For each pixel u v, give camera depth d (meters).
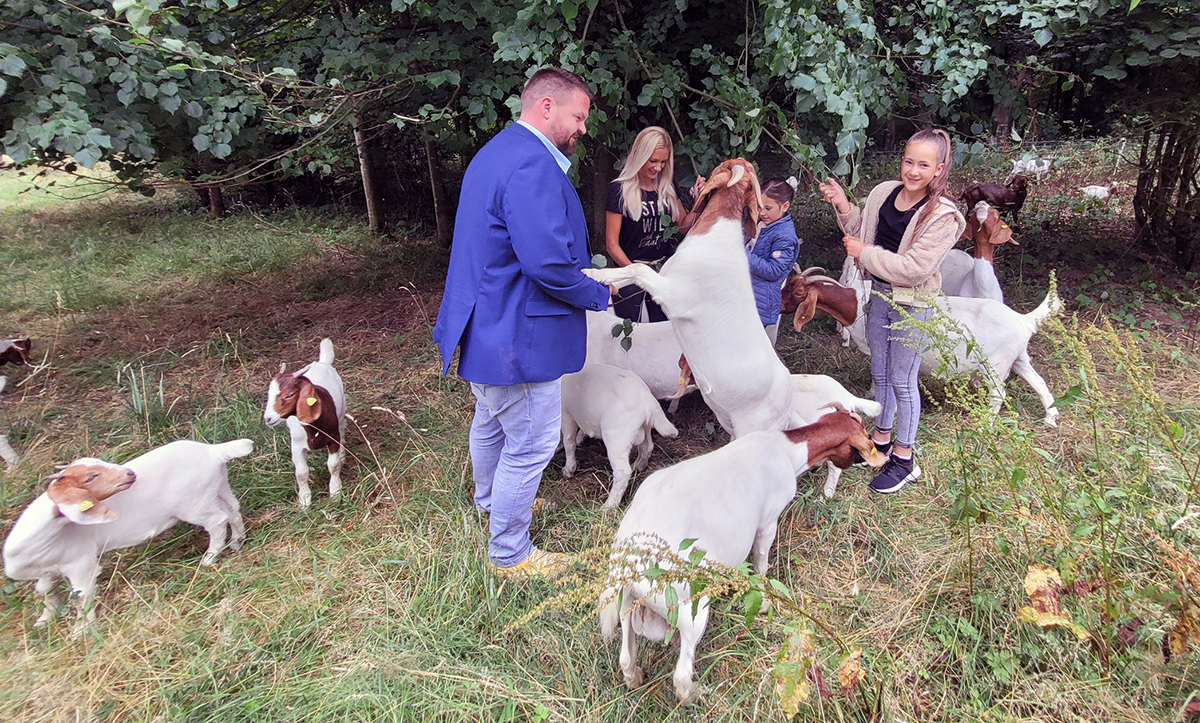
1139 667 2.16
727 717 2.21
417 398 4.51
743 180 2.69
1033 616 2.08
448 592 2.75
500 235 2.36
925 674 2.28
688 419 4.25
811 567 2.92
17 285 7.34
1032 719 2.10
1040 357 4.72
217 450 2.93
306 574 2.92
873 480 3.40
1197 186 6.20
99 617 2.68
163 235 9.84
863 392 4.46
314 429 3.21
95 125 3.60
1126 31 4.34
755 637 2.47
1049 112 9.19
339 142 7.28
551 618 2.60
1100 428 3.63
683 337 2.84
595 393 3.23
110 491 2.49
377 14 5.45
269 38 5.28
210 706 2.32
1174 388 4.18
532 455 2.66
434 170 8.40
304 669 2.46
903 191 3.09
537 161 2.28
